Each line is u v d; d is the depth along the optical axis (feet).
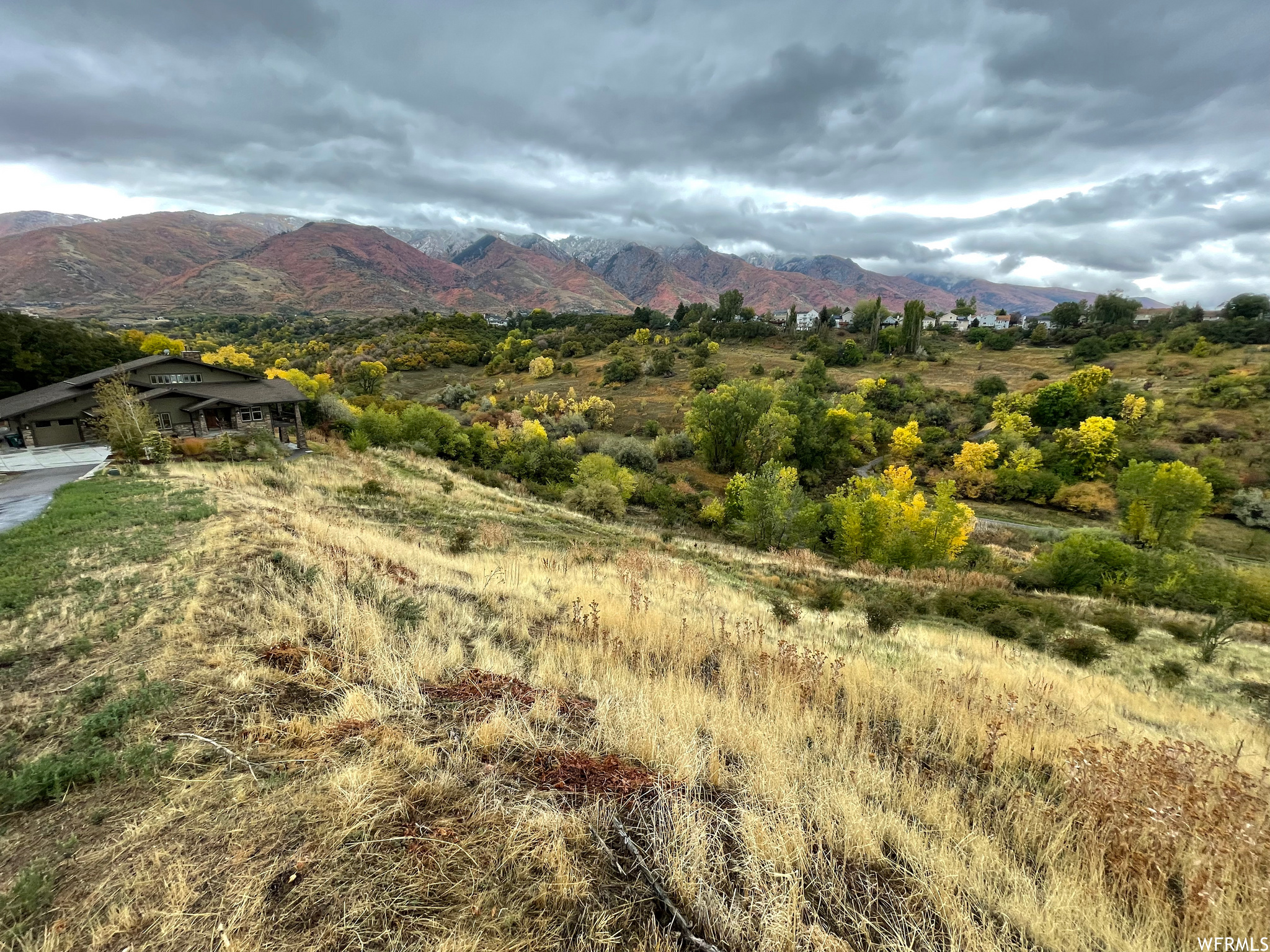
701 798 10.38
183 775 9.32
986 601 55.72
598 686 16.10
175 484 45.78
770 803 10.28
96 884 7.11
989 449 166.61
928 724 17.31
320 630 17.26
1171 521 112.57
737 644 24.25
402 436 125.08
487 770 10.15
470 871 7.58
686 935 7.04
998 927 8.23
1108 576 74.49
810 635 31.58
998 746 15.19
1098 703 25.81
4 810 8.39
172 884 7.05
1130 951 7.99
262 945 6.24
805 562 76.59
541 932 6.86
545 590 32.01
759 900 7.79
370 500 59.88
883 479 142.00
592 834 8.74
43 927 6.51
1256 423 163.02
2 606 18.58
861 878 8.87
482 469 126.82
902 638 36.29
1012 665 32.76
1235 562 112.06
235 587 20.42
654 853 8.43
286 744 10.36
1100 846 10.30
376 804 8.61
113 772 9.34
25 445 78.54
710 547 76.69
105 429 62.85
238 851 7.61
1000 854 10.15
